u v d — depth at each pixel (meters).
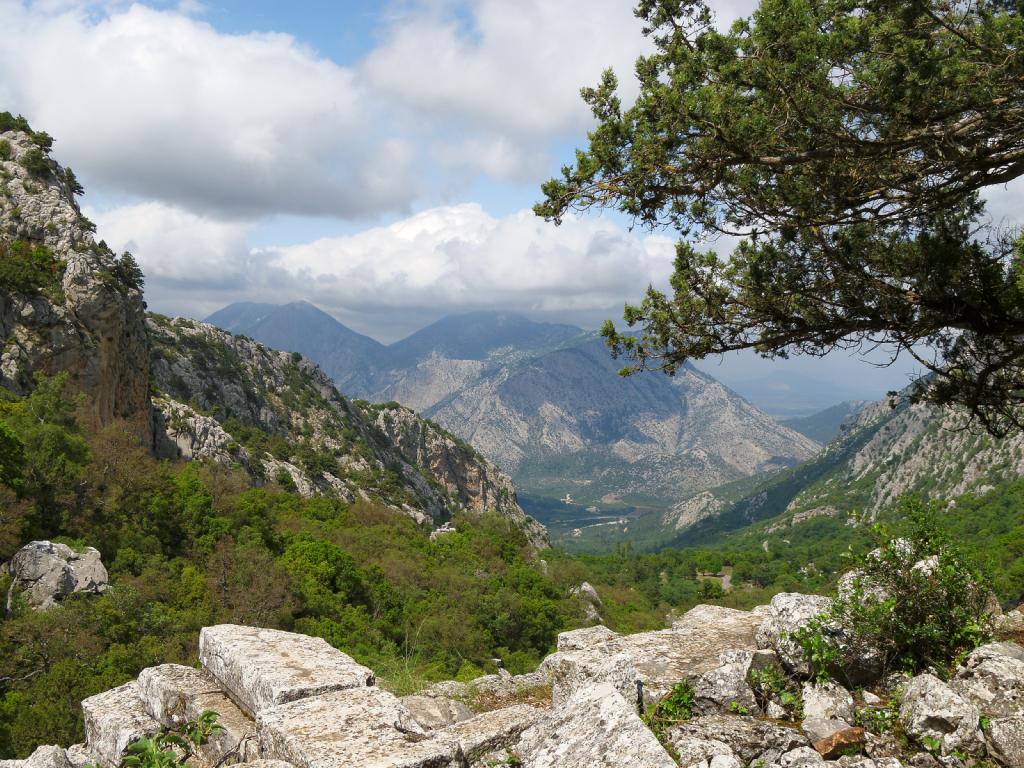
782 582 166.50
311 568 64.12
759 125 8.57
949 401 11.09
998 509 105.94
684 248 11.45
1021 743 4.98
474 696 9.34
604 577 157.62
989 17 7.66
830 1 8.37
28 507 52.88
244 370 175.75
